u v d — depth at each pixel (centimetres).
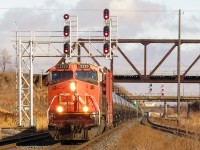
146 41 12312
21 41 7912
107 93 6247
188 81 12875
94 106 5056
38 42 7762
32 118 8194
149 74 12494
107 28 6806
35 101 14925
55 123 4934
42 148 4475
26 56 7950
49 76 5081
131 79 12769
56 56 7675
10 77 17562
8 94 15862
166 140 5050
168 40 12262
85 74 5081
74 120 4916
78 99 4959
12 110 13662
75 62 5116
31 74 8025
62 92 4984
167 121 14050
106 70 6066
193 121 10081
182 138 4909
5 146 4416
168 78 12888
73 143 5172
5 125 8744
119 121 9462
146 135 5366
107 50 6988
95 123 4991
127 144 4653
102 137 5756
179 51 8662
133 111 17138
